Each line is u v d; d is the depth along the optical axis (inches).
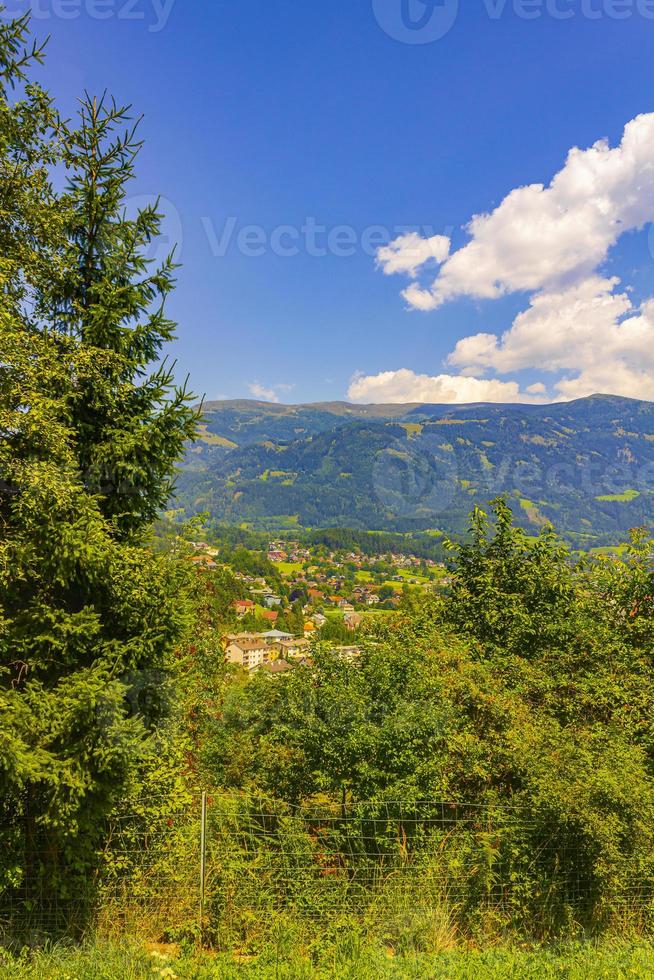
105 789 186.7
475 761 255.6
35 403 192.5
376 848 237.5
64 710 183.0
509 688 323.3
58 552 187.0
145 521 249.4
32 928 192.7
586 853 237.6
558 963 202.4
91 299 236.4
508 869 239.3
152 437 224.8
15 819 198.2
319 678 277.7
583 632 362.9
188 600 238.2
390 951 213.9
